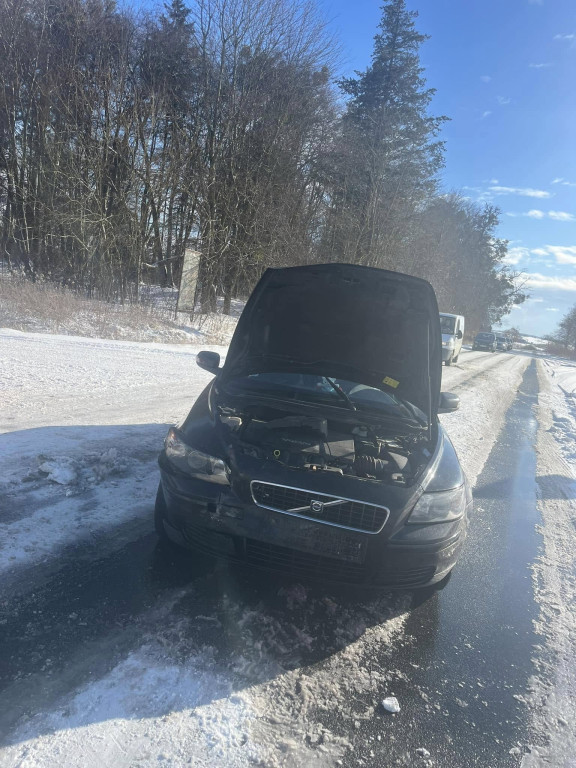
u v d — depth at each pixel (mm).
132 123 20734
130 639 2543
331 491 2826
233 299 26469
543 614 3420
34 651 2371
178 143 21625
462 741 2240
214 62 21969
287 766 1979
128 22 21594
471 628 3141
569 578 3996
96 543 3414
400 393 4355
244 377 4363
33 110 20875
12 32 20000
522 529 4941
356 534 2799
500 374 21312
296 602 3072
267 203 22781
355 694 2428
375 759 2080
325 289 4195
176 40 22109
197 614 2816
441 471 3271
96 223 20094
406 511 2887
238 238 22906
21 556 3125
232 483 2898
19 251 21297
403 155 31422
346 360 4516
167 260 23703
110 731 2006
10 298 14992
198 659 2475
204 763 1931
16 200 21328
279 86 22422
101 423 6180
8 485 4070
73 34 20531
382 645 2828
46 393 7336
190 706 2189
